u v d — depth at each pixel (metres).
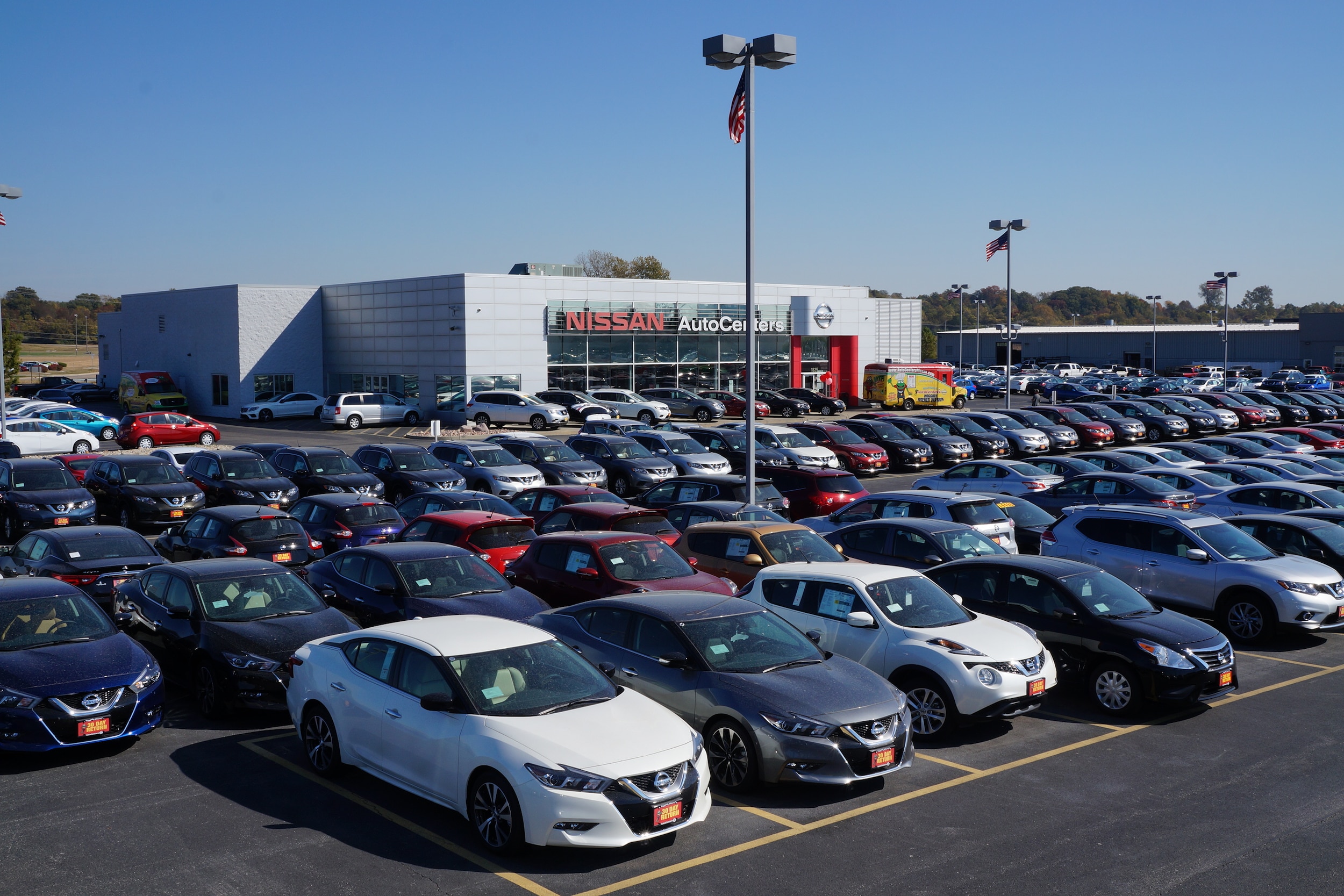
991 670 10.08
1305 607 13.80
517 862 7.43
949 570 12.59
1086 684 11.38
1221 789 9.02
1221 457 27.80
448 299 51.22
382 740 8.45
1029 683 10.21
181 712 11.26
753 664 9.30
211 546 15.73
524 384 52.66
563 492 19.81
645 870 7.32
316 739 9.23
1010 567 12.20
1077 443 40.06
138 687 9.81
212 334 58.03
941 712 10.13
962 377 81.25
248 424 53.16
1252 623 14.08
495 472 26.00
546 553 13.69
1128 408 43.66
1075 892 7.00
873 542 14.62
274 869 7.29
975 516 16.56
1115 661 11.12
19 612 10.42
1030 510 18.75
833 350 65.12
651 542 13.66
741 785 8.77
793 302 62.31
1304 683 12.53
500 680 8.16
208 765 9.52
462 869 7.31
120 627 12.37
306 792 8.81
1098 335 115.31
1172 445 28.81
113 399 66.75
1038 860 7.51
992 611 12.09
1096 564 15.33
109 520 23.45
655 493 20.56
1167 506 20.31
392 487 25.39
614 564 13.04
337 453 25.77
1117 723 10.97
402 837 7.88
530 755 7.36
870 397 58.44
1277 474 23.89
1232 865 7.43
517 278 52.06
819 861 7.49
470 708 7.84
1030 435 36.88
